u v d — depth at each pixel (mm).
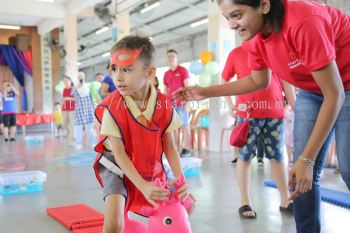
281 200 3137
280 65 1727
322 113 1463
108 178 1791
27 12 11672
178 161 1859
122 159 1714
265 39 1659
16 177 3824
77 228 2643
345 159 1731
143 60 1720
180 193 1674
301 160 1496
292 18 1495
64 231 2660
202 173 4824
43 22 14219
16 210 3209
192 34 17016
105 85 6238
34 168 5367
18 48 14898
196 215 3016
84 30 17266
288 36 1529
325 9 1588
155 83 5445
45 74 15117
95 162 1871
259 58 1917
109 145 1833
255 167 5121
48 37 15094
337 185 4016
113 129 1725
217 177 4559
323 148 1771
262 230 2660
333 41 1525
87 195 3723
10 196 3701
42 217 3002
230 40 7352
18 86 15688
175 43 18141
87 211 3062
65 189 3992
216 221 2863
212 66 6992
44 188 4043
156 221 1623
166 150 1877
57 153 7059
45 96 15086
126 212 1778
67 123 8750
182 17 14469
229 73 3330
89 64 27125
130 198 1783
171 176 1972
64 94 8680
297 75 1723
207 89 1996
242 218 2934
